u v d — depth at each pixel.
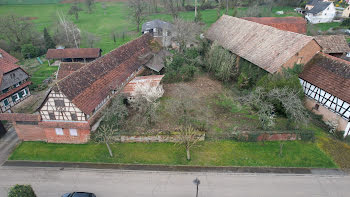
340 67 31.06
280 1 95.00
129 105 34.97
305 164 25.84
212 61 42.28
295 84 30.47
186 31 52.22
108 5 111.38
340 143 28.50
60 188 23.72
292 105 27.47
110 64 37.12
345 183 23.69
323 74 32.22
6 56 37.91
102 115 31.81
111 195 22.91
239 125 30.84
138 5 74.19
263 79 32.84
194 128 30.12
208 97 37.25
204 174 24.91
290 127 29.81
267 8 83.00
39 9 98.94
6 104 35.75
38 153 28.14
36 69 52.38
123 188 23.61
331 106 30.25
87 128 28.02
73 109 27.53
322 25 74.25
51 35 70.38
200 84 41.16
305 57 34.53
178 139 28.61
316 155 26.80
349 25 69.69
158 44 50.47
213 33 53.47
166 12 91.56
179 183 24.00
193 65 43.41
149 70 45.16
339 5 97.75
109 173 25.33
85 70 32.16
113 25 81.50
